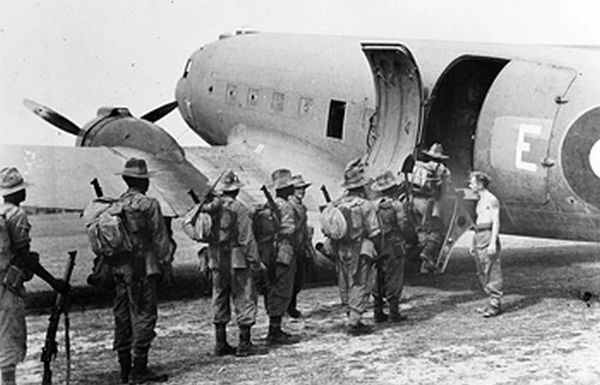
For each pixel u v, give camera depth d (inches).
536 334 313.6
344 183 331.6
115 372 284.4
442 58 459.5
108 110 517.3
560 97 396.8
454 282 460.8
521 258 578.6
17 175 253.1
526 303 381.4
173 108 648.4
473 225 388.5
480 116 428.5
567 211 403.2
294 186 350.9
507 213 436.8
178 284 476.1
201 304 412.5
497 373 258.7
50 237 858.1
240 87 596.1
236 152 577.3
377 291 349.1
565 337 306.8
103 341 335.3
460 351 290.7
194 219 293.0
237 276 295.7
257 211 317.1
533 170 406.0
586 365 264.5
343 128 502.0
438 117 482.6
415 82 408.8
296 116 539.8
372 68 424.2
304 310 387.9
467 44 469.4
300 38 575.2
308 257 363.3
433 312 369.1
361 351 297.7
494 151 421.4
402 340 312.7
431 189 386.3
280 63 564.4
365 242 323.0
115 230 259.3
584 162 386.6
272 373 270.5
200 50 673.6
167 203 410.3
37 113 533.6
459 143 485.1
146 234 267.6
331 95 512.4
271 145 566.9
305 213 361.1
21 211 249.9
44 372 250.5
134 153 465.1
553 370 259.6
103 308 412.5
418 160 417.7
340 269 330.0
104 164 444.5
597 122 382.0
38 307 417.4
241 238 294.8
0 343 244.1
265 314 383.2
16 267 246.2
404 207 359.9
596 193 385.7
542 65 413.7
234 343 323.9
